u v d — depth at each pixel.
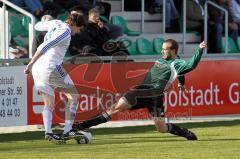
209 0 49.19
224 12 48.56
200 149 27.91
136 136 32.53
